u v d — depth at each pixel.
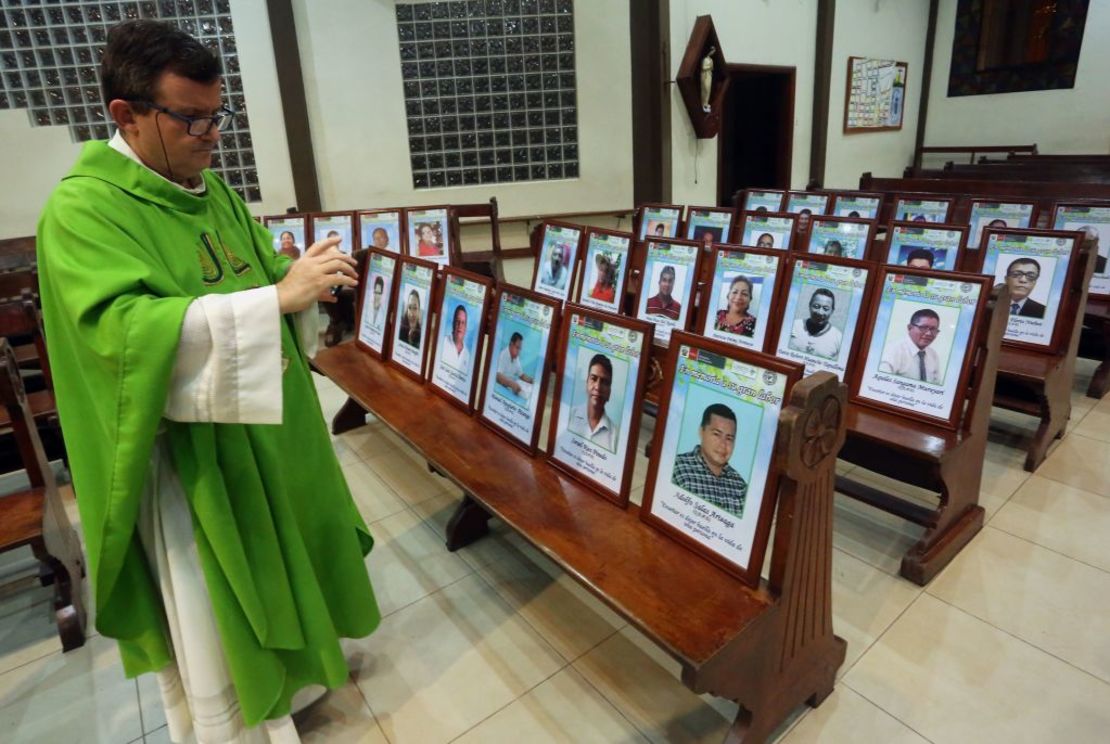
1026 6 6.72
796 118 6.37
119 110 0.99
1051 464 2.28
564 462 1.54
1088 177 4.58
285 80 4.47
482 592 1.83
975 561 1.82
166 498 1.11
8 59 3.88
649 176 5.44
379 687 1.53
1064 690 1.40
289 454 1.30
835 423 1.11
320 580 1.41
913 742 1.30
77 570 1.92
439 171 5.02
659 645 1.04
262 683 1.21
